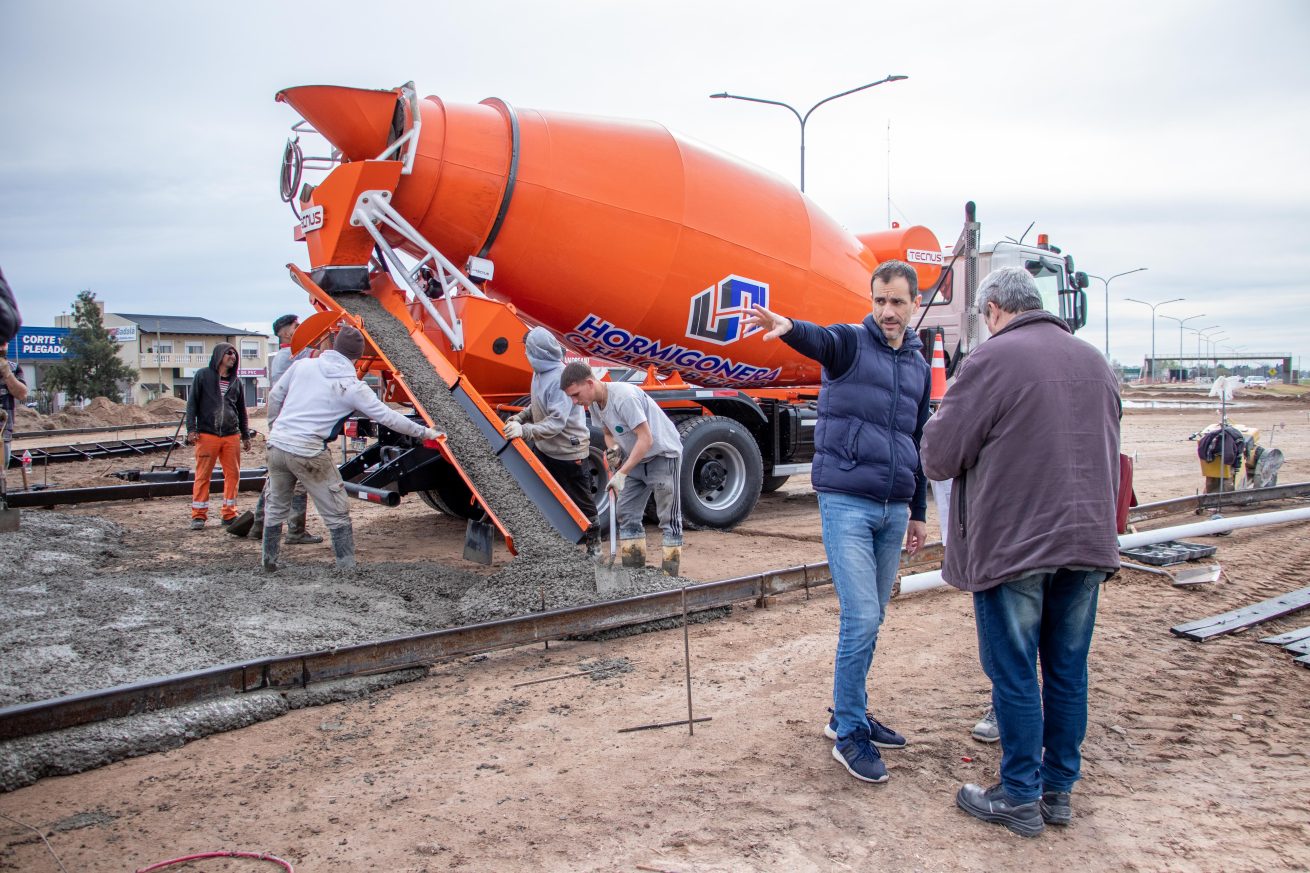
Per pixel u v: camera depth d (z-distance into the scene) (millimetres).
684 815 3256
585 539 6359
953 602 6328
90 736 3695
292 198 8008
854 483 3615
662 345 8812
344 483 7641
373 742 3922
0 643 4496
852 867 2936
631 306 8367
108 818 3234
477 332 7406
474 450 6719
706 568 7309
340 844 3051
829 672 4809
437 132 7324
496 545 8203
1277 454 11188
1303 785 3525
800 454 10211
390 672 4645
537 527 6277
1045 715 3277
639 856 2977
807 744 3881
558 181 7719
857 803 3363
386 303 7742
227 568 6496
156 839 3084
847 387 3682
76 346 45438
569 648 5246
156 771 3631
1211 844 3080
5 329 3242
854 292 9680
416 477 7184
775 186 9258
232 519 9055
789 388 10211
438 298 7969
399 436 8016
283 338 8211
